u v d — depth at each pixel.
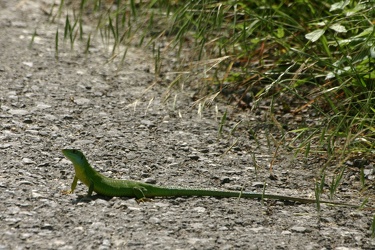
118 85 16.14
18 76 16.11
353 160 12.20
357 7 13.48
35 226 9.20
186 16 15.34
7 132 12.80
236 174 11.76
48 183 10.77
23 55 17.72
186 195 10.60
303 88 15.18
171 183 11.22
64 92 15.34
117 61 17.81
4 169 11.15
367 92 12.07
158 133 13.50
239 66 16.41
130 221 9.52
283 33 15.31
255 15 14.57
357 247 9.18
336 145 12.34
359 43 13.73
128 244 8.84
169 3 15.34
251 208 10.28
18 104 14.34
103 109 14.55
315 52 14.87
